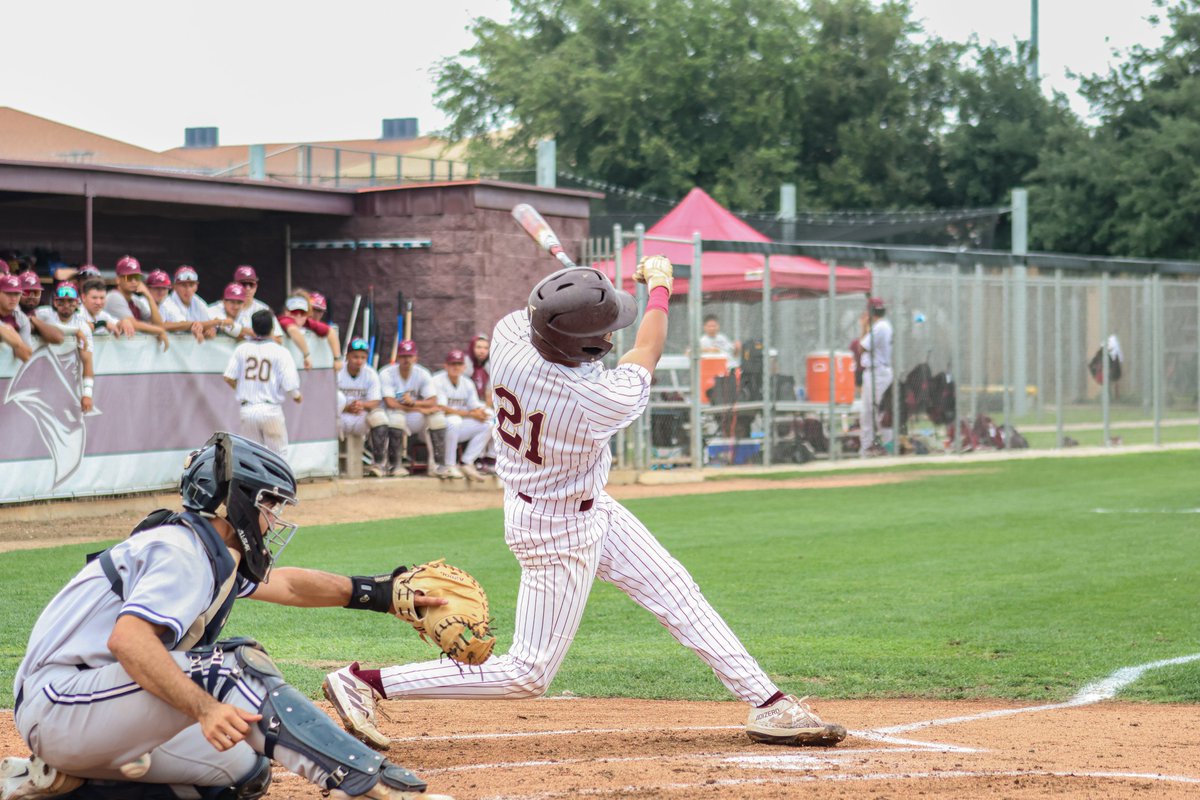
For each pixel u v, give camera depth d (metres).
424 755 10.38
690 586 10.89
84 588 7.46
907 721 12.38
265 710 7.45
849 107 97.38
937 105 102.44
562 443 9.74
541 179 49.53
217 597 7.60
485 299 40.03
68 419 27.16
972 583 21.31
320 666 14.93
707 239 42.50
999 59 101.31
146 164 44.94
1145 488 36.69
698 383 39.62
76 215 42.41
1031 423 50.97
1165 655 15.93
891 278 45.72
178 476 29.34
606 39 96.06
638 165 87.81
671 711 12.98
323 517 29.30
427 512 30.64
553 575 10.09
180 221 44.31
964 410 48.69
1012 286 50.12
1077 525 28.58
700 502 33.22
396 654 15.75
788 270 42.47
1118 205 87.31
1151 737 11.58
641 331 10.54
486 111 100.94
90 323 27.78
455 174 56.66
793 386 43.91
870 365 44.56
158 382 28.91
